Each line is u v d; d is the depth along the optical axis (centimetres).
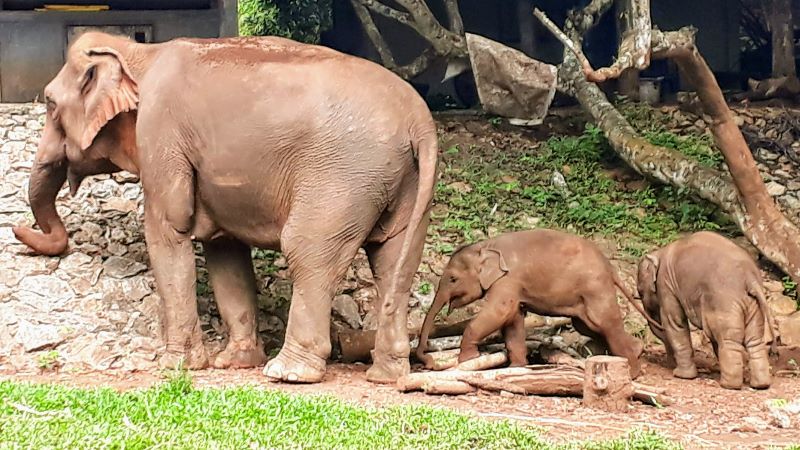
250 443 599
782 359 948
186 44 837
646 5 920
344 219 775
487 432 634
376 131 775
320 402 695
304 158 780
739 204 1067
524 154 1329
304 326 788
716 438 670
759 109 1442
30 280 940
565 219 1183
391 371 798
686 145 1319
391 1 1714
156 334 905
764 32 1727
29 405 662
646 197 1234
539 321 915
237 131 791
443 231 1145
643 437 632
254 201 802
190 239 836
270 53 812
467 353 834
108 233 1025
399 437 621
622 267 1097
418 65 1488
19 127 1238
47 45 1384
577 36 1402
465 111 1434
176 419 641
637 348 845
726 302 827
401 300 795
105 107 856
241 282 876
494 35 1781
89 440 586
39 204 952
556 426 684
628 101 1465
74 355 866
